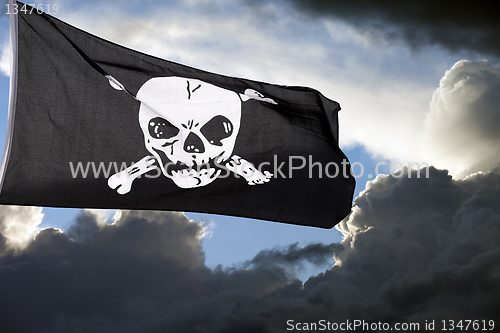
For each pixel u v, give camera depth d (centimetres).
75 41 579
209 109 649
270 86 715
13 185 497
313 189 696
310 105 734
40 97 527
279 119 689
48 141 521
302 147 697
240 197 654
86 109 551
